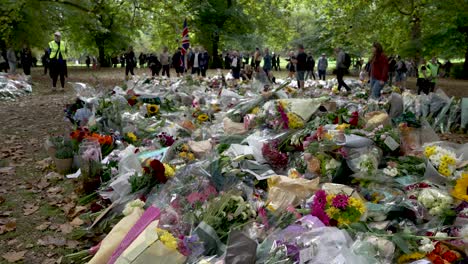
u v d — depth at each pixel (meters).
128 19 16.89
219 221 3.38
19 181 5.23
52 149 5.72
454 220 3.58
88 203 4.57
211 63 34.03
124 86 10.47
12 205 4.52
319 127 5.14
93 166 4.82
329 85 15.81
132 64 20.03
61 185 5.11
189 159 5.21
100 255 3.13
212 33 32.69
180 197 3.88
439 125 8.99
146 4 15.30
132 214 3.60
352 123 5.74
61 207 4.51
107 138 5.68
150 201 4.00
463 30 24.25
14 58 18.61
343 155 4.57
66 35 30.38
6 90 12.19
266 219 3.52
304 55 14.53
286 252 2.90
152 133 6.64
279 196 3.95
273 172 4.61
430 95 9.64
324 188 4.04
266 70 19.06
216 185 4.18
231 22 33.38
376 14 17.78
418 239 3.25
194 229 3.31
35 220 4.20
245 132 6.27
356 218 3.45
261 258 2.93
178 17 16.16
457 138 8.27
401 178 4.46
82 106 8.12
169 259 2.79
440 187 4.11
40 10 16.66
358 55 33.72
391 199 3.98
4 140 7.20
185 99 9.58
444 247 3.22
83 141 5.37
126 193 4.25
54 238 3.83
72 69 31.66
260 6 31.28
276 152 4.96
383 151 5.04
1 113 9.80
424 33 23.47
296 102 6.09
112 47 33.28
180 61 18.95
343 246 2.89
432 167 4.32
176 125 6.88
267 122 6.08
